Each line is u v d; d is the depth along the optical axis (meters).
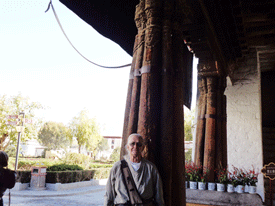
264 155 9.06
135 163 2.04
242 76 7.11
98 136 33.00
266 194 7.26
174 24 2.62
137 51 2.59
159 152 2.26
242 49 6.68
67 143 37.91
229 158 6.80
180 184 2.29
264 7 4.91
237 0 4.59
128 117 2.57
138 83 2.49
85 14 2.87
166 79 2.39
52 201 8.19
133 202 1.91
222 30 5.36
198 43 4.74
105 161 31.59
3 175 2.59
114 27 3.33
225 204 4.52
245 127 6.84
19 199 8.18
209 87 5.51
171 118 2.33
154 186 2.02
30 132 18.84
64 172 11.29
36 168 10.36
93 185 13.29
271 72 9.45
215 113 5.43
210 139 5.25
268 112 9.30
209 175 5.00
